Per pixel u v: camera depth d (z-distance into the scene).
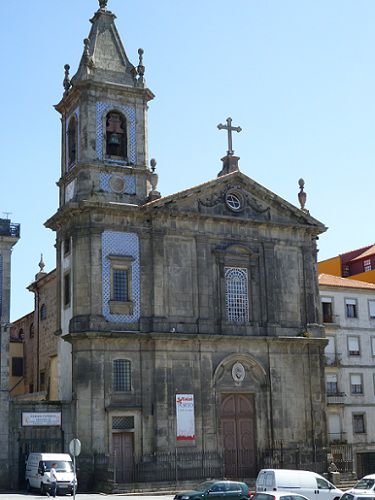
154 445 41.03
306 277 48.25
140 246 43.53
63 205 44.84
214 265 45.31
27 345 59.31
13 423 39.31
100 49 46.22
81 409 40.16
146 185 44.91
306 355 46.97
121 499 34.84
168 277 43.62
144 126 45.75
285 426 45.16
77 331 41.06
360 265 71.81
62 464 36.59
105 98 45.09
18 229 41.53
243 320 45.59
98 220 42.81
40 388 53.88
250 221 46.62
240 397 44.69
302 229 48.66
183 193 44.56
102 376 40.62
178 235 44.47
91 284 41.72
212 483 31.97
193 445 42.00
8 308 40.56
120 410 40.72
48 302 53.78
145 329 42.44
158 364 42.00
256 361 45.00
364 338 59.72
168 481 40.38
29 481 37.47
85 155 43.84
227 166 47.91
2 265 41.03
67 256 44.19
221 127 48.56
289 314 47.16
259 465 44.06
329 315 58.59
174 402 42.00
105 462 39.31
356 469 56.53
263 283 46.59
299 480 32.06
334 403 56.56
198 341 43.38
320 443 45.84
